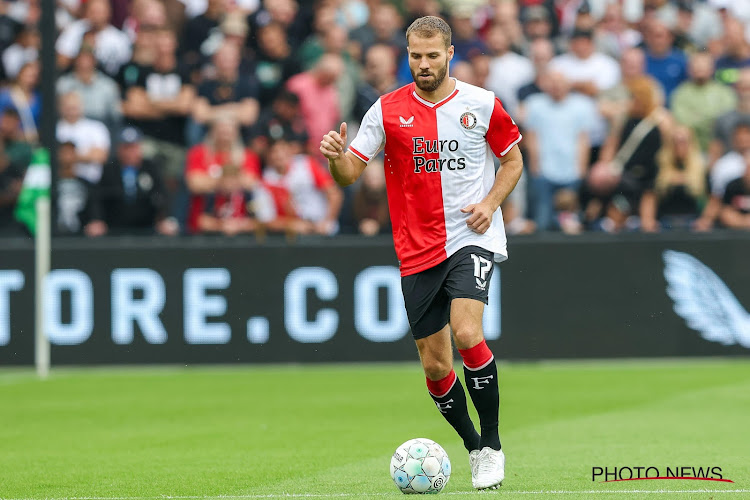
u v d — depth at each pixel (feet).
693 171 150.51
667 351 139.74
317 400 110.93
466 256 62.18
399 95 63.62
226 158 146.82
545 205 149.18
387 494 59.62
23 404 110.22
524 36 155.43
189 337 140.15
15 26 160.35
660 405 103.65
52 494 62.23
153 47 154.40
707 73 153.48
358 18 159.22
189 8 157.38
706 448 77.61
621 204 149.79
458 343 60.85
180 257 140.05
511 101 152.56
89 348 140.15
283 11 156.66
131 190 149.48
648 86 151.12
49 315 139.95
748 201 150.00
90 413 103.24
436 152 62.44
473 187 62.80
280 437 86.89
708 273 139.13
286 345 139.95
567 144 148.56
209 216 147.33
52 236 141.08
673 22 157.58
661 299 139.74
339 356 139.95
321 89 151.94
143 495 61.31
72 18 155.63
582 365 138.92
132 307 140.05
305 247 139.85
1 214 155.22
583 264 139.74
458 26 155.53
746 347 139.54
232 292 139.95
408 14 159.12
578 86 151.84
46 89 140.46
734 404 103.60
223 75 151.74
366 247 139.54
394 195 64.28
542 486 61.98
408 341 139.54
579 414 98.27
